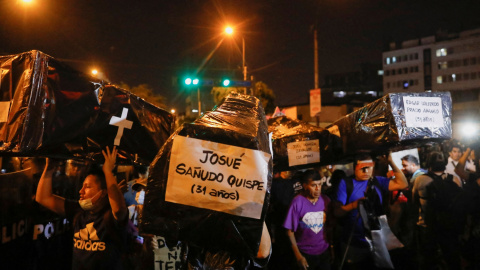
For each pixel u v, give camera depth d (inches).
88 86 133.6
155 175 103.5
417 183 243.0
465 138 441.4
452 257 241.8
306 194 219.6
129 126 141.5
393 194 244.1
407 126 185.8
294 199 216.4
